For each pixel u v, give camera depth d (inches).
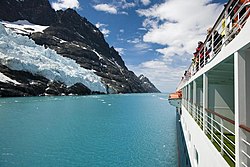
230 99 489.1
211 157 263.7
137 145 999.6
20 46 3900.1
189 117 543.8
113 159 813.2
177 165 754.2
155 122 1643.7
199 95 642.8
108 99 3759.8
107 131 1298.0
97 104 2815.0
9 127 1320.1
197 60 526.6
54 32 6899.6
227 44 248.1
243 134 191.6
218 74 395.9
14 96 2974.9
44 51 4318.4
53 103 2581.2
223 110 486.6
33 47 4247.0
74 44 6825.8
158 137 1154.7
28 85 3253.0
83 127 1398.9
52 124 1455.5
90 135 1186.0
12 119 1561.3
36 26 7652.6
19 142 1018.1
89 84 4640.8
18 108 2048.5
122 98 4259.4
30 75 3476.9
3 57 3243.1
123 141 1066.1
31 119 1590.8
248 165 189.9
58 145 986.1
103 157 836.0
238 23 216.8
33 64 3538.4
